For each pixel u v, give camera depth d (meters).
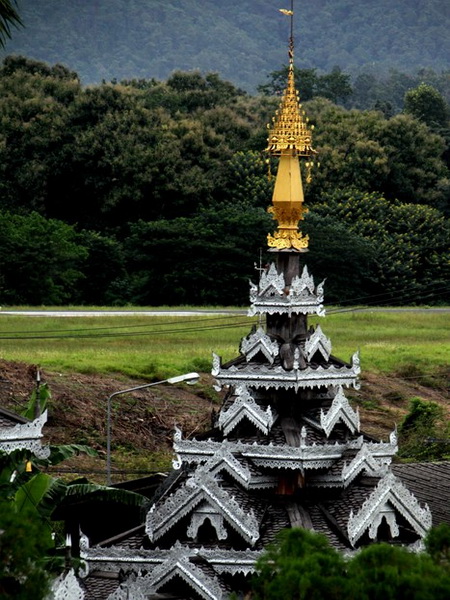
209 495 38.75
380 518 38.91
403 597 29.02
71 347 103.00
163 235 146.88
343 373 40.84
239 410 40.34
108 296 144.38
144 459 77.81
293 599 30.16
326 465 39.84
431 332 121.00
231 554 38.09
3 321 114.00
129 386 90.75
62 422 80.38
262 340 40.84
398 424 90.12
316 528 38.88
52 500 42.91
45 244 137.88
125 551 39.12
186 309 132.25
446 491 52.50
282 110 41.84
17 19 50.72
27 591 31.38
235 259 144.12
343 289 145.50
